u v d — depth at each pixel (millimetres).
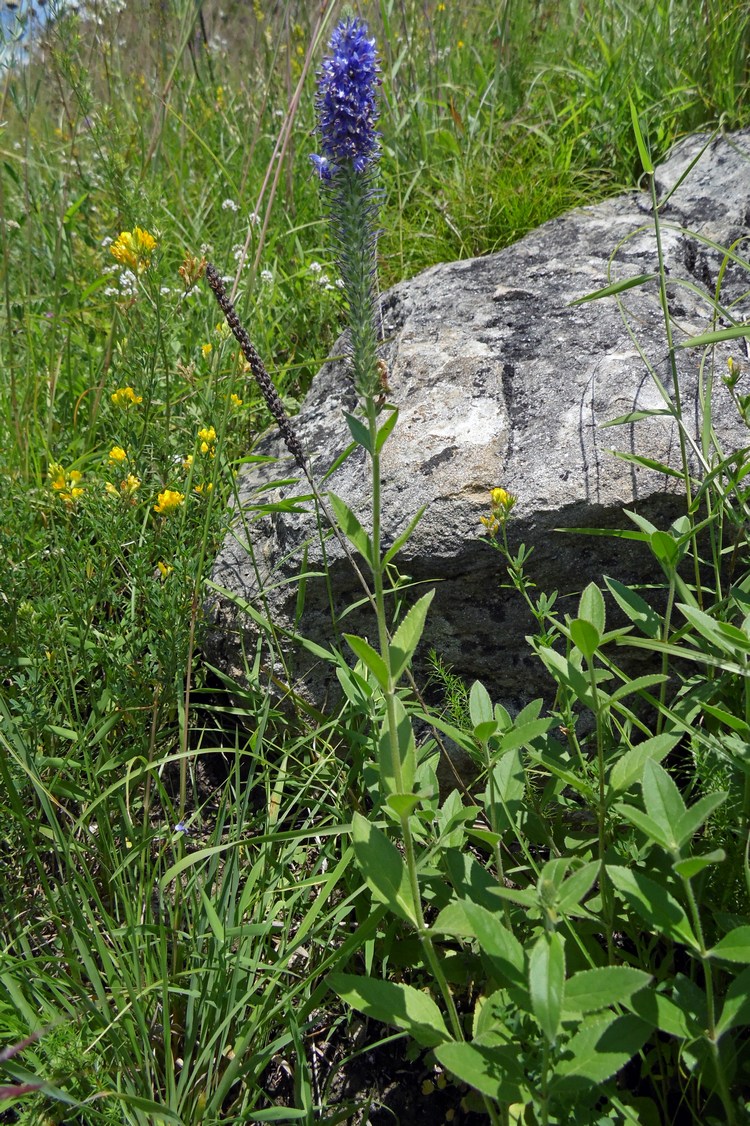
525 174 4020
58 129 4711
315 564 2436
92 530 2742
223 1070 1851
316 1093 1960
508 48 4711
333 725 2264
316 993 1794
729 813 1746
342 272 1521
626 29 4418
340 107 1453
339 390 3070
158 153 4375
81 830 2217
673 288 2844
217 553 2746
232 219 4215
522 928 1831
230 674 2602
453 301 2947
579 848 1963
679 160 3545
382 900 1505
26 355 3623
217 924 1808
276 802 2229
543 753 1892
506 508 2047
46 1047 1694
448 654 2359
